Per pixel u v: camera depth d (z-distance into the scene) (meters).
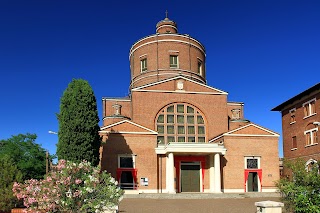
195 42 56.72
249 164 45.41
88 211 17.67
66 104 36.03
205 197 38.72
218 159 43.59
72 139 34.84
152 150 43.66
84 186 17.27
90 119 35.91
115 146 42.75
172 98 49.19
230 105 56.66
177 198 38.19
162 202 33.88
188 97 49.69
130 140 43.31
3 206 26.31
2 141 52.50
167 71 54.00
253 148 45.78
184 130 48.78
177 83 49.78
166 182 43.53
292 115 51.38
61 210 17.09
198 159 45.75
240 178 44.75
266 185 45.00
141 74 55.56
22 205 27.31
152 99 48.66
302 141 48.00
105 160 42.12
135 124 43.75
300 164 19.22
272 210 14.87
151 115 48.16
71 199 16.95
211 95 50.47
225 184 44.31
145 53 55.84
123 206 30.53
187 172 45.41
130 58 59.81
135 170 42.66
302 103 48.53
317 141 44.50
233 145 45.44
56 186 16.95
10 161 29.61
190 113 49.47
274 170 45.66
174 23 59.94
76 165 17.75
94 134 36.28
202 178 45.34
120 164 42.56
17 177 28.22
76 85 36.56
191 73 54.94
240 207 29.61
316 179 17.08
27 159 50.78
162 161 44.16
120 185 42.00
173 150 42.75
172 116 48.88
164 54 54.66
